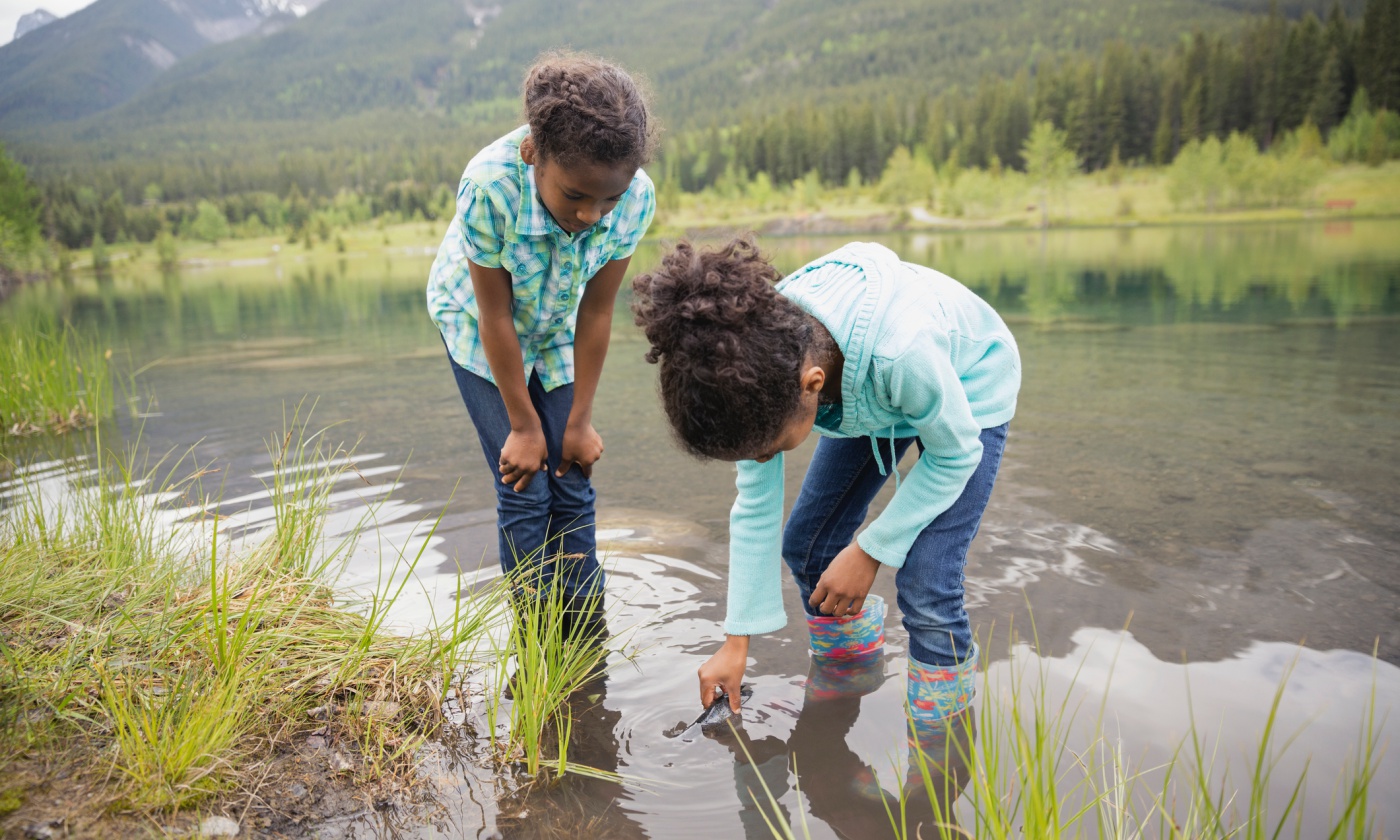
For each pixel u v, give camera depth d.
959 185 53.50
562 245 1.87
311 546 2.32
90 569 2.06
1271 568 2.31
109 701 1.54
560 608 2.06
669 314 1.33
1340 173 44.03
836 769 1.61
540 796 1.54
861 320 1.47
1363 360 5.03
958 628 1.72
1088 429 3.77
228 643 1.78
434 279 2.17
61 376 4.66
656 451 3.84
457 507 3.04
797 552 2.00
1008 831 1.29
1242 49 59.59
